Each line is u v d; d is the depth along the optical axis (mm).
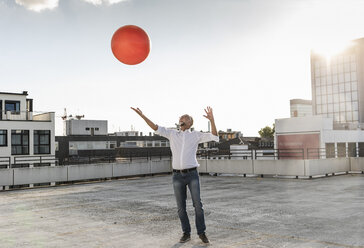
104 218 7637
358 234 5785
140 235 5992
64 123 56375
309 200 9688
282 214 7691
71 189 14117
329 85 53688
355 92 50531
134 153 50219
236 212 8039
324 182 14578
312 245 5137
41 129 30984
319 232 5953
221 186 13656
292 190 12047
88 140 52812
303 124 25828
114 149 54125
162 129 5312
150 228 6551
